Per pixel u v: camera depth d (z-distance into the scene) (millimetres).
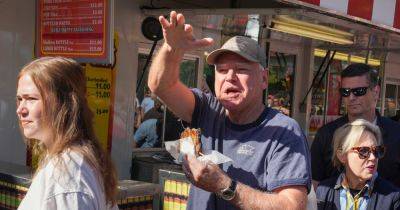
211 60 2281
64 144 1940
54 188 1862
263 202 1991
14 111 4848
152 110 5875
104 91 5297
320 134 3652
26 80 1978
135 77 5621
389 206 2865
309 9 4137
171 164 5473
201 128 2412
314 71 7867
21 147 4895
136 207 3477
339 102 8484
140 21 5602
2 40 4707
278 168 2137
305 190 2119
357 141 2893
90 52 3756
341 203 2996
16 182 3492
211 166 2023
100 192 1972
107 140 5383
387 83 9703
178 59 2260
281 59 7305
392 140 3512
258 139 2238
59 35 3967
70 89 2000
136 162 5641
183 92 2400
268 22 4953
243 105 2225
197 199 2377
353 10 4578
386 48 6863
